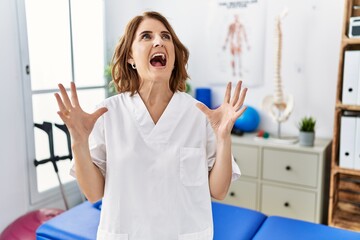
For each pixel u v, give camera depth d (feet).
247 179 8.82
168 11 10.64
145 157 3.30
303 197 8.18
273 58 9.39
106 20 10.09
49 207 8.82
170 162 3.30
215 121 3.35
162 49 3.30
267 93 9.62
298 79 9.14
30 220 7.50
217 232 5.78
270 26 9.32
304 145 8.19
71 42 9.11
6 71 7.50
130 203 3.31
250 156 8.70
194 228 3.36
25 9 7.79
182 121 3.48
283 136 9.23
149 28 3.40
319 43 8.77
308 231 5.68
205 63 10.35
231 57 9.93
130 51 3.51
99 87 10.05
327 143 8.50
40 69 8.36
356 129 7.34
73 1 9.06
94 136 3.42
